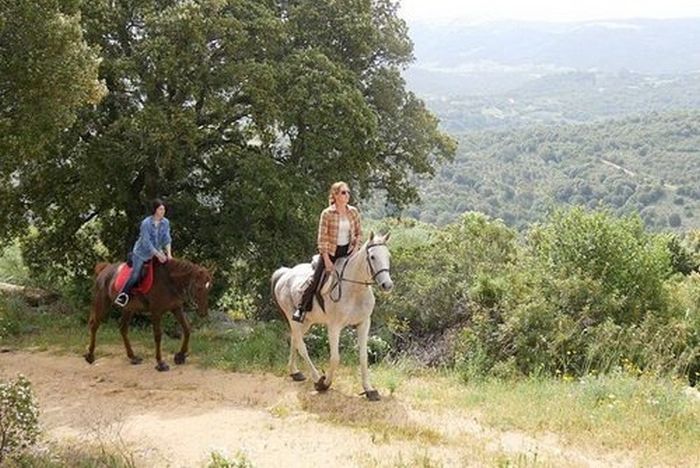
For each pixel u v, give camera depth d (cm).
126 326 1425
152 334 1730
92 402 1165
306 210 1884
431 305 1598
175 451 941
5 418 822
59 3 1405
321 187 1992
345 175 2000
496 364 1384
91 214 2047
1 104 1395
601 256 1600
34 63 1324
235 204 1914
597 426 1022
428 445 946
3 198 1905
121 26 1834
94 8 1748
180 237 2012
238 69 1792
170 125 1730
